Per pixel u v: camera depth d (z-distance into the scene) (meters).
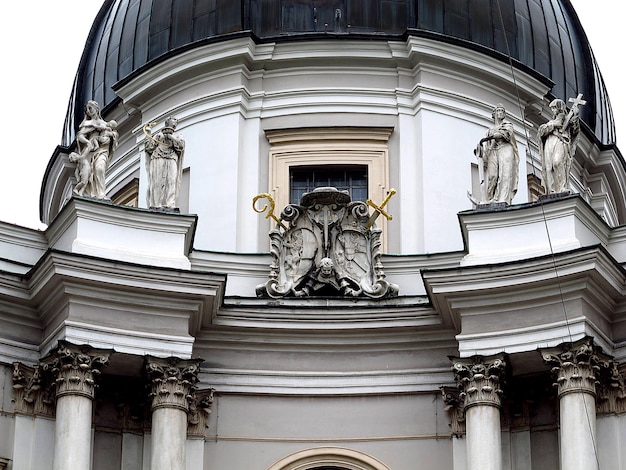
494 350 39.25
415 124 46.88
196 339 41.06
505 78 48.00
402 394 41.16
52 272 38.62
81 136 40.84
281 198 46.12
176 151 41.34
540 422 40.12
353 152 46.59
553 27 50.38
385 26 47.81
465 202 46.16
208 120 47.09
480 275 39.19
